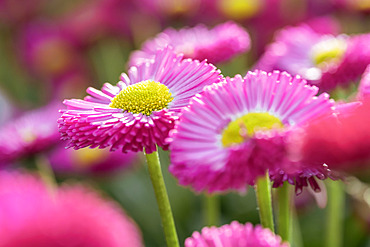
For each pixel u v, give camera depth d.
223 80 0.27
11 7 0.77
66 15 0.77
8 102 0.68
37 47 0.73
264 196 0.26
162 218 0.28
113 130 0.26
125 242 0.25
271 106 0.25
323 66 0.39
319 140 0.23
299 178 0.26
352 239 0.46
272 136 0.24
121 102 0.28
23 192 0.24
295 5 0.62
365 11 0.58
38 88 0.77
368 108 0.23
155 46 0.43
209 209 0.40
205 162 0.24
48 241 0.23
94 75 0.72
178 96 0.28
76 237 0.24
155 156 0.27
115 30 0.68
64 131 0.27
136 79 0.29
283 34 0.46
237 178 0.23
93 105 0.28
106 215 0.25
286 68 0.43
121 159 0.52
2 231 0.23
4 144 0.40
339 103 0.27
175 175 0.24
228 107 0.25
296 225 0.39
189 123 0.25
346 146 0.23
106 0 0.68
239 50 0.38
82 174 0.52
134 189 0.55
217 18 0.61
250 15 0.60
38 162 0.41
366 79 0.28
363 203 0.45
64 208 0.24
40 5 0.79
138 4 0.65
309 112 0.25
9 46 0.77
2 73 0.78
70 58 0.72
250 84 0.25
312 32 0.45
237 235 0.24
